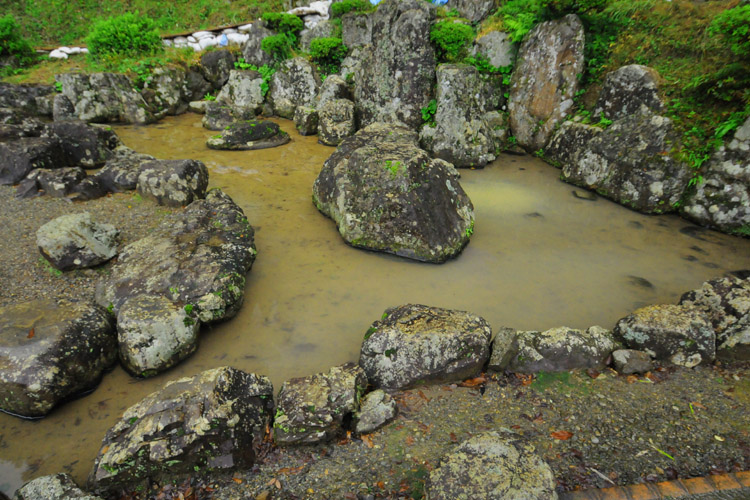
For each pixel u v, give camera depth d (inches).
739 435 124.1
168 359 152.1
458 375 148.0
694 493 105.2
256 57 508.4
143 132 427.2
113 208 253.6
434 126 362.0
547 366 151.3
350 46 490.0
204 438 116.2
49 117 440.1
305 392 130.3
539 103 364.5
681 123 269.4
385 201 222.7
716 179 253.3
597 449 121.3
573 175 318.7
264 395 136.2
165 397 123.5
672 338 152.7
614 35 339.9
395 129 308.2
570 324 179.2
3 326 144.2
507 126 391.2
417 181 222.4
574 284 206.1
